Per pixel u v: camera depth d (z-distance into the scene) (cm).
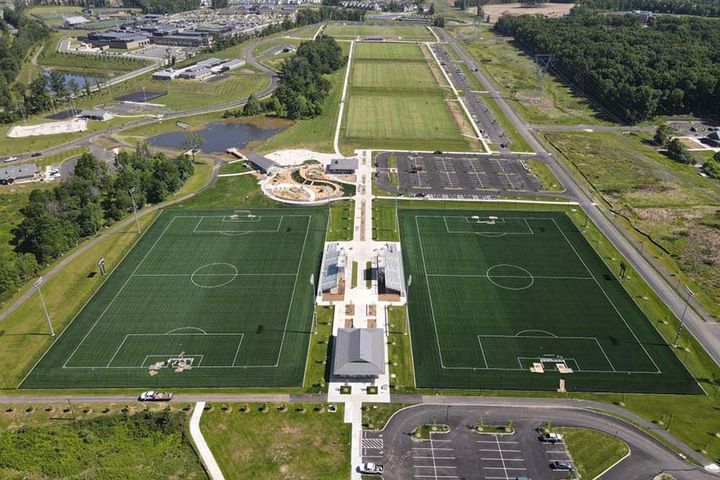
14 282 16800
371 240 19400
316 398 13038
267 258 18400
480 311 15900
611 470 11231
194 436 12069
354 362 13600
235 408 12738
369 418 12469
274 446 11806
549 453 11612
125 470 11288
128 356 14288
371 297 16488
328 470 11256
